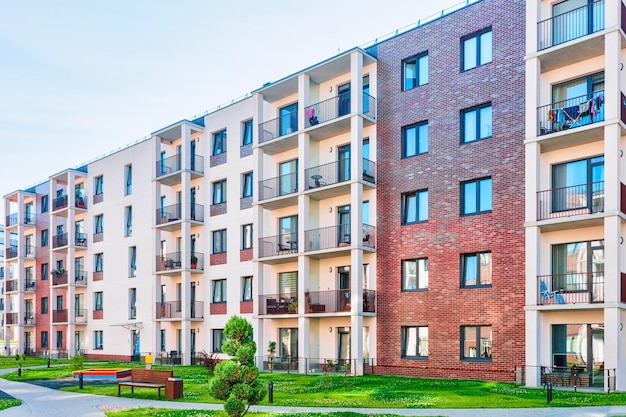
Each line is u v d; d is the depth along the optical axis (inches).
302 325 1055.6
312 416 556.4
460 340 911.0
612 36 762.8
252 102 1291.8
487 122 930.1
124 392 820.6
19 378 1110.4
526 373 793.6
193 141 1432.1
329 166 1125.7
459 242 930.1
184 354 1301.7
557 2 854.5
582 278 807.1
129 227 1605.6
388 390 753.0
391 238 1015.0
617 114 749.9
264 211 1231.5
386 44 1066.7
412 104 1017.5
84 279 1724.9
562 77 848.3
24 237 2097.7
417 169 997.2
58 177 1833.2
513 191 876.6
